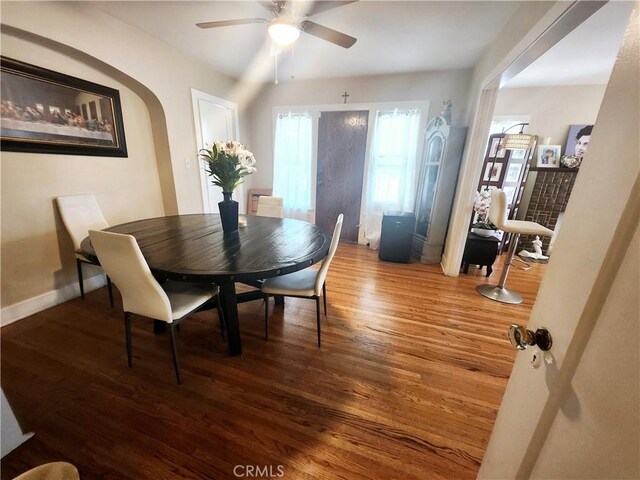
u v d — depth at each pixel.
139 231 2.01
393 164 3.85
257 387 1.52
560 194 3.80
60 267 2.34
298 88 3.98
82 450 1.17
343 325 2.13
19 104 1.95
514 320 2.26
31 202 2.10
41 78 2.04
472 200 2.90
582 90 3.54
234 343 1.74
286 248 1.67
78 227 2.29
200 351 1.79
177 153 3.14
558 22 1.41
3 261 2.00
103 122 2.52
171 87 2.94
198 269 1.36
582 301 0.46
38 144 2.08
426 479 1.10
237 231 2.05
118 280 1.44
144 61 2.62
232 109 3.88
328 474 1.11
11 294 2.06
